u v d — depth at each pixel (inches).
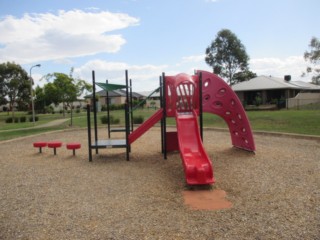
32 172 287.0
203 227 158.2
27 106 2314.2
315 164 285.3
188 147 272.8
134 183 243.8
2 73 1866.4
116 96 2696.9
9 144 472.7
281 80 1652.3
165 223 164.6
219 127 617.9
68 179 259.8
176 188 227.9
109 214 178.4
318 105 1301.7
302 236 144.6
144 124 339.6
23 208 191.3
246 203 191.2
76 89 919.0
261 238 144.1
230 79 2052.2
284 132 492.4
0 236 153.1
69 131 669.3
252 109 1264.8
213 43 2041.1
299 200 192.7
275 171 263.6
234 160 310.8
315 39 1154.7
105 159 341.7
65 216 176.7
